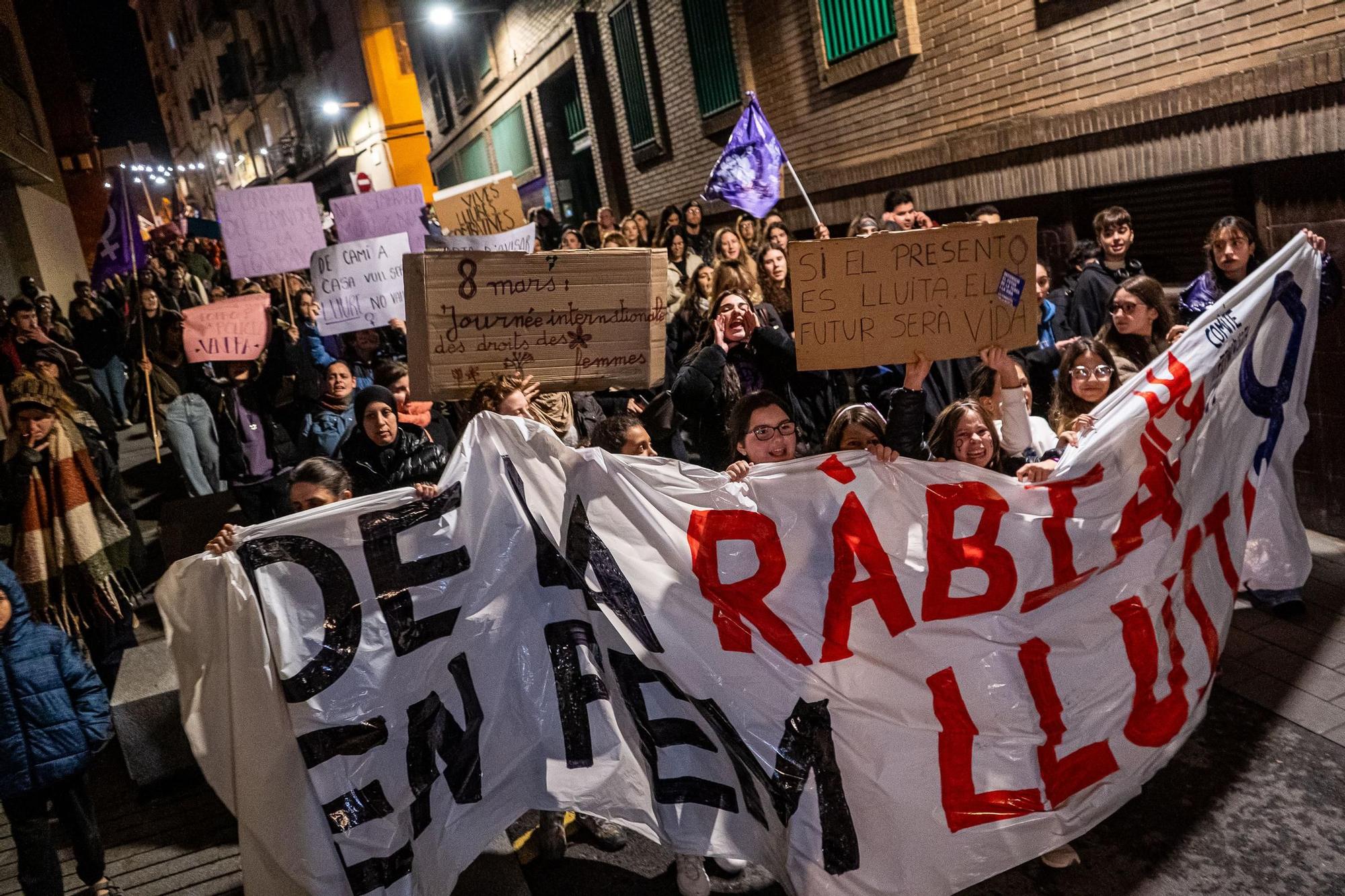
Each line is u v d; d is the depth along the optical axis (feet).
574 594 11.01
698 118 41.57
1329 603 16.39
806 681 10.78
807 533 11.07
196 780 15.30
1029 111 23.57
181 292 47.78
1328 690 14.12
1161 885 11.12
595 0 50.26
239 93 144.05
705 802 10.87
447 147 98.84
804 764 10.56
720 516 11.05
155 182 131.95
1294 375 13.42
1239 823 11.91
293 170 127.75
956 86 25.95
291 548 10.23
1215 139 18.62
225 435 22.35
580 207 68.23
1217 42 18.40
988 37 24.32
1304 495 19.12
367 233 25.00
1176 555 11.99
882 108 29.27
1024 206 24.59
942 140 27.02
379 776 10.28
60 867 12.28
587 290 11.59
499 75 73.92
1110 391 14.24
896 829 10.45
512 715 10.94
